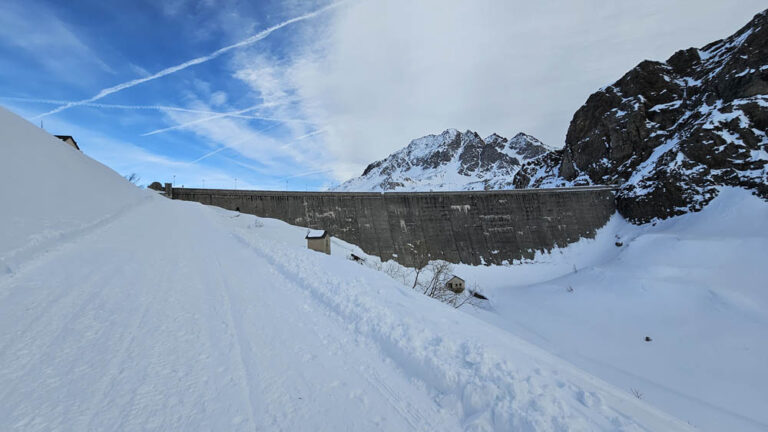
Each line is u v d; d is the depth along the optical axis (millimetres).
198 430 3285
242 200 51000
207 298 7309
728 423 16500
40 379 3773
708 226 44062
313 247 23469
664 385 20719
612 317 31438
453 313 8031
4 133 14805
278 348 5316
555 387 4535
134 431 3168
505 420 3818
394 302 7828
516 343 6836
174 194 49719
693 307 29641
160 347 4863
